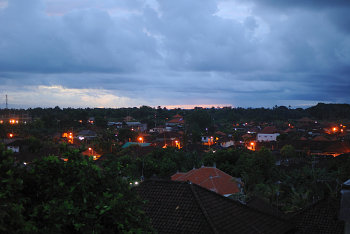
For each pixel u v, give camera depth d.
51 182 8.05
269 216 14.34
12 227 5.98
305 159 63.84
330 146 71.25
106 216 7.89
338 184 31.95
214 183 33.28
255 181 37.06
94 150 69.88
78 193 8.18
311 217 17.61
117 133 117.00
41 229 6.63
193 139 114.56
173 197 13.84
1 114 143.25
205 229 11.86
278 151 72.62
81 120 168.00
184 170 47.44
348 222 8.36
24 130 105.12
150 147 68.56
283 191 34.94
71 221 7.18
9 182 6.87
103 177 9.18
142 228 8.73
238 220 12.98
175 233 12.03
